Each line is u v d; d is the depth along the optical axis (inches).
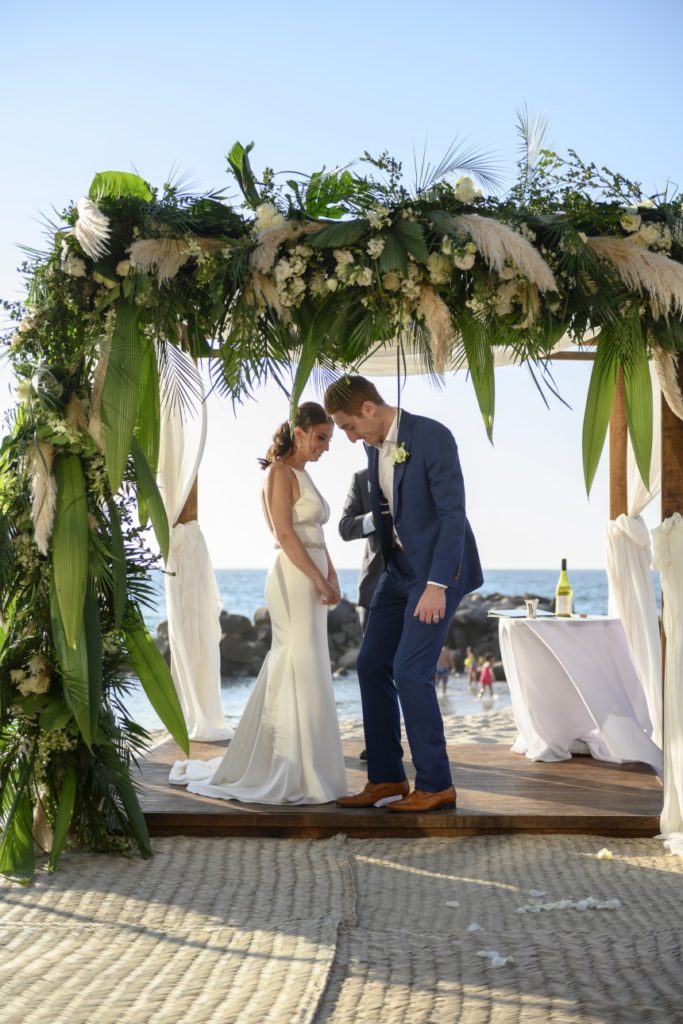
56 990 108.8
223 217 151.9
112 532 153.8
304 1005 102.9
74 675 148.6
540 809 173.6
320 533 185.2
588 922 128.2
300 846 162.9
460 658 948.0
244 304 150.1
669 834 165.8
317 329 151.1
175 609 244.2
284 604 179.9
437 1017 101.0
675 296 149.6
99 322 153.0
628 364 155.3
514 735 287.6
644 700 222.8
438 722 173.9
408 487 171.2
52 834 159.3
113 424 147.7
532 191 155.6
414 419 172.9
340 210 152.8
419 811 171.0
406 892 141.9
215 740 242.5
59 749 154.9
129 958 117.6
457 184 150.5
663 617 166.7
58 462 152.6
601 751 218.8
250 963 115.3
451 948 119.5
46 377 151.4
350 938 123.1
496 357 221.5
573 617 225.5
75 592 147.3
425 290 150.2
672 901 135.9
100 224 141.4
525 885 143.9
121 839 161.9
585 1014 101.0
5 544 151.9
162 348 154.9
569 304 155.8
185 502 243.9
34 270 154.3
